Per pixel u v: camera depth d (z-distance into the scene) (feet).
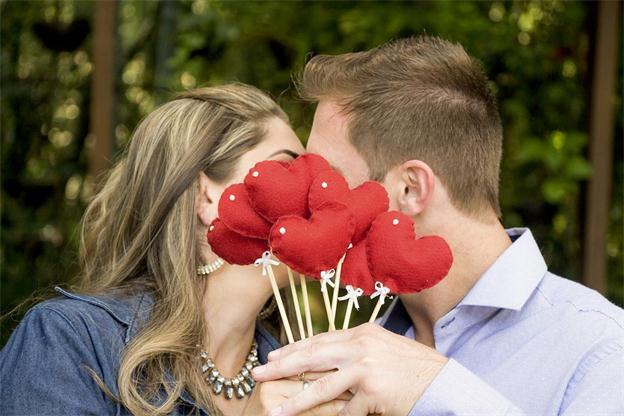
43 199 11.43
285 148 4.83
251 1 10.76
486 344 4.56
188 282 4.58
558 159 9.29
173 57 10.95
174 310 4.50
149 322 4.48
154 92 10.90
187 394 4.43
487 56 10.18
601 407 3.99
